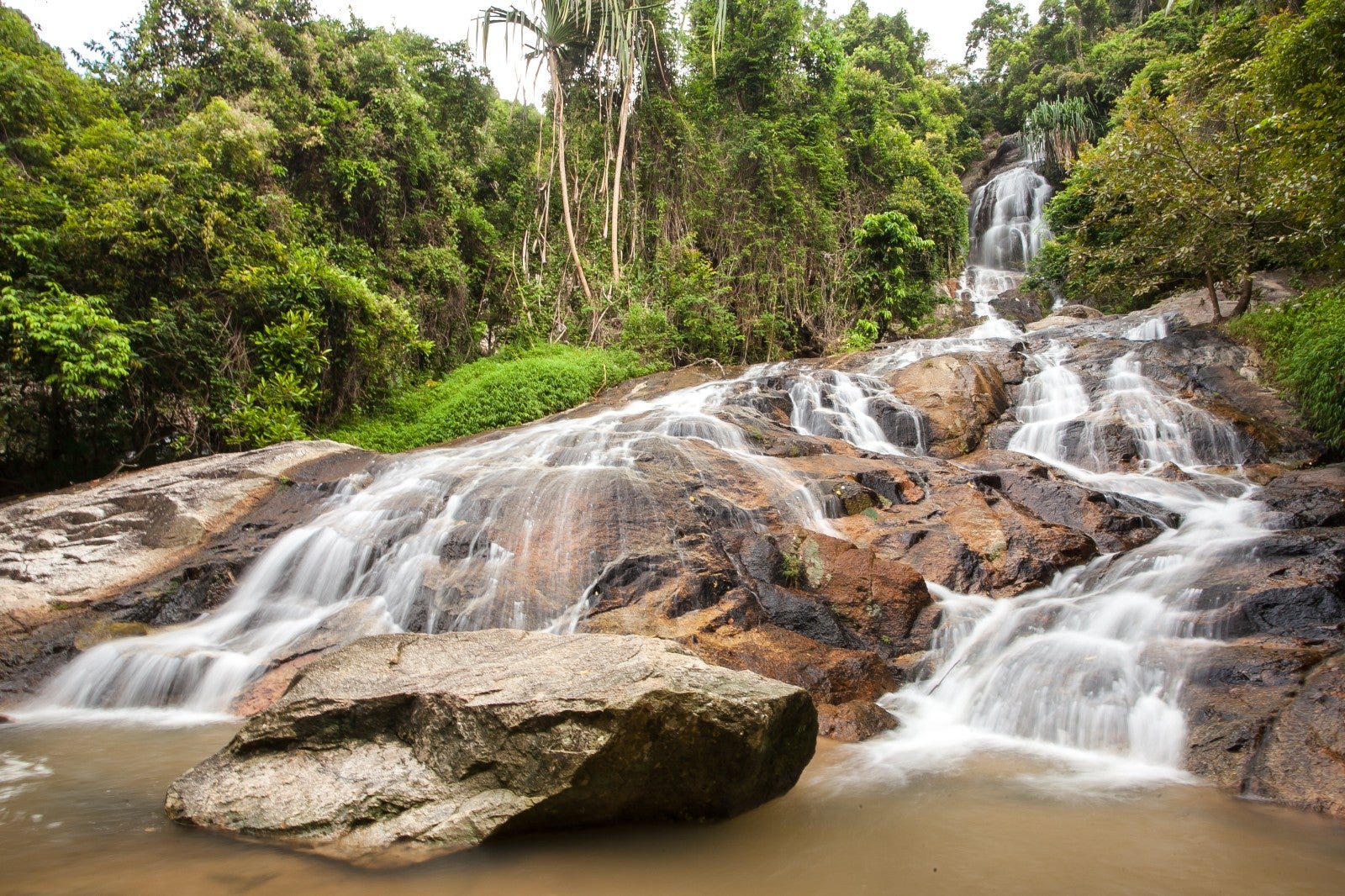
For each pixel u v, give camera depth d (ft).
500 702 12.60
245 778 13.30
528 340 58.80
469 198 63.72
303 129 50.55
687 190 67.77
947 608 22.35
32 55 44.68
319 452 33.04
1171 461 33.42
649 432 33.96
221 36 52.03
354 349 45.03
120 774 15.34
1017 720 17.48
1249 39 55.57
